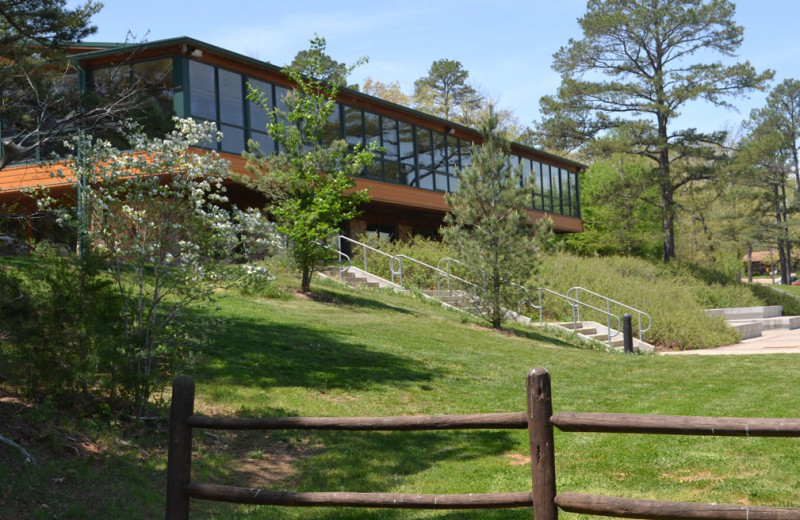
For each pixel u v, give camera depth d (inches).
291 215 704.4
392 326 640.4
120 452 280.1
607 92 1648.6
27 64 486.6
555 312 935.7
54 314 299.7
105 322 313.4
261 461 300.0
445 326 697.6
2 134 503.5
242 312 571.2
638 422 154.8
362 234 1040.8
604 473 282.5
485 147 751.7
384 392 416.5
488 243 740.0
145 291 356.5
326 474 286.7
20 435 262.7
